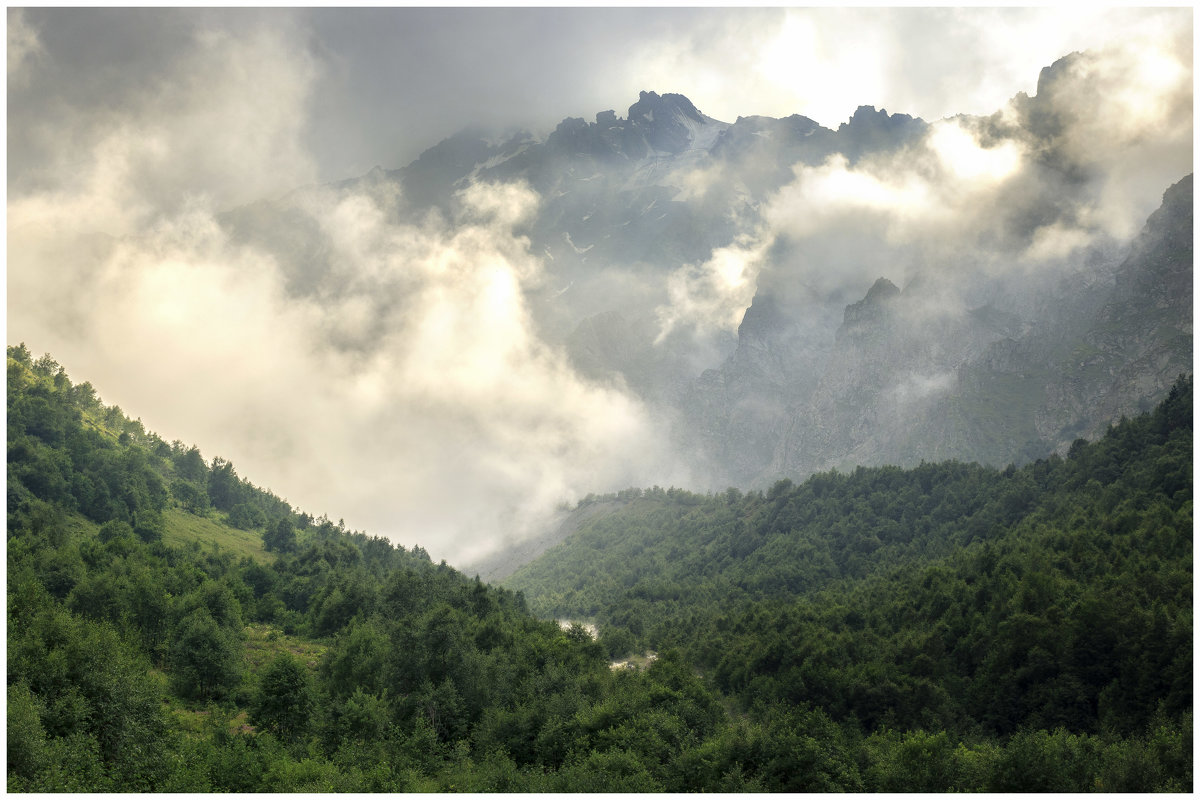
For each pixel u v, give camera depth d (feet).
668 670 528.22
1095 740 401.29
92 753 296.71
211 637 449.89
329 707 375.86
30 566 522.47
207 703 431.02
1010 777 360.07
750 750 359.25
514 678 452.35
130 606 493.36
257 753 328.70
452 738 387.34
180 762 307.17
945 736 378.53
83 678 323.57
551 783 328.29
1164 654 455.22
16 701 288.10
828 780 346.95
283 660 390.42
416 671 414.41
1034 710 481.87
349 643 449.48
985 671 531.09
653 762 361.71
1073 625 505.25
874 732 483.92
